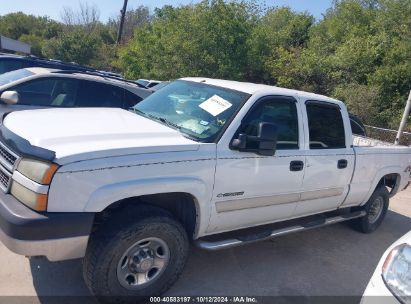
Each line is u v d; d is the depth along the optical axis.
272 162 3.80
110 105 6.66
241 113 3.63
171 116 3.88
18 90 5.95
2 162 3.02
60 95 6.27
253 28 19.50
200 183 3.29
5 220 2.63
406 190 8.85
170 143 3.19
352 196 5.00
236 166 3.51
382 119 17.38
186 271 3.86
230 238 3.87
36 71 6.87
